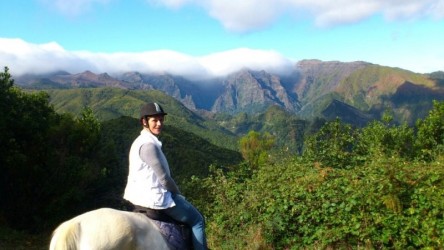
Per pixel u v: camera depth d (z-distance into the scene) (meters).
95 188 30.14
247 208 9.69
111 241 3.89
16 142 20.78
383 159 9.18
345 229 8.00
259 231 8.85
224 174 11.99
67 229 3.80
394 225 7.70
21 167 21.14
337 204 8.45
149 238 4.24
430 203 7.79
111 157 33.38
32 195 22.12
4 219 21.11
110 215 4.07
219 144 197.75
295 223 8.80
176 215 4.70
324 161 11.70
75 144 26.62
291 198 8.95
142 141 4.67
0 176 21.47
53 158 22.86
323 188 8.84
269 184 9.82
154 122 4.80
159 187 4.59
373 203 8.11
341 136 14.27
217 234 9.73
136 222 4.21
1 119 19.97
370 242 7.77
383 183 8.20
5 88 21.78
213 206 11.31
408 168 8.82
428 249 7.20
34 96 26.84
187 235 4.80
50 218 22.45
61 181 22.67
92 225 3.92
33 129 22.20
